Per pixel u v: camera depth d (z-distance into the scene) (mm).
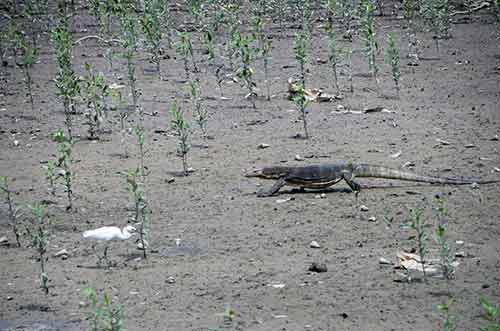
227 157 18297
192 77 26359
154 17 30062
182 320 10188
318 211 14570
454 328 9570
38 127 21250
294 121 21266
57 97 24266
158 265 12312
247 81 23156
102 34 32562
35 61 28812
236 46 25797
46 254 12984
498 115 21188
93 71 26969
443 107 22266
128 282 11633
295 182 15641
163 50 30062
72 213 14961
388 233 13328
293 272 11789
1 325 10242
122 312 10398
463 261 11984
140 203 14789
